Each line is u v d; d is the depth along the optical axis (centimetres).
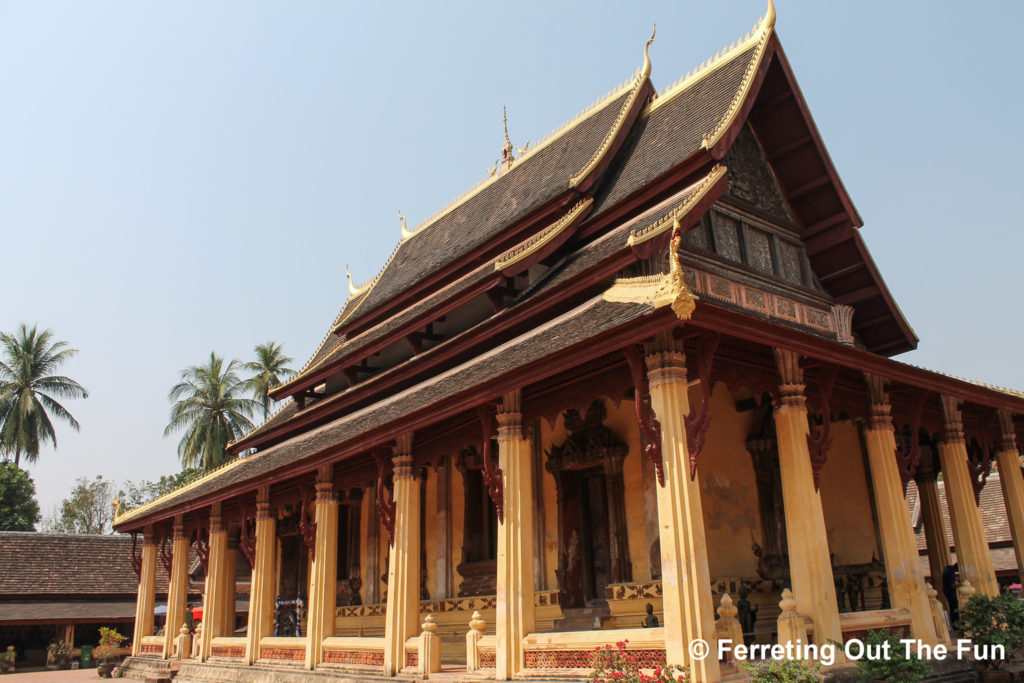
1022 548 1653
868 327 1894
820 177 1748
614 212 1719
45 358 5531
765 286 1650
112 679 2570
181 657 2323
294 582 2784
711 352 1090
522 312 1594
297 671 1738
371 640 1576
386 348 2289
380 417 1722
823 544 1175
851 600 1808
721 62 1858
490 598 1817
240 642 2028
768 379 1269
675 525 998
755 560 1614
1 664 3325
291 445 2316
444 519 2017
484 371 1451
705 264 1533
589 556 1675
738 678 978
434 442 1541
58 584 3803
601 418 1662
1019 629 1254
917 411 1481
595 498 1681
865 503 1861
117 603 3881
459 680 1288
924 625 1280
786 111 1716
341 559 2458
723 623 1048
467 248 2128
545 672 1150
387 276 2767
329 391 2638
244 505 2138
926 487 2005
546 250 1747
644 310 1053
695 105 1820
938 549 1958
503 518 1262
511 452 1284
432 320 2023
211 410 5516
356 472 1769
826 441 1250
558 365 1149
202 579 4303
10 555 3866
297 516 2692
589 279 1448
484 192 2572
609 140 1934
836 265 1802
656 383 1062
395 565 1530
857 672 1090
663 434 1039
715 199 1436
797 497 1198
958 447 1584
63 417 5516
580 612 1611
